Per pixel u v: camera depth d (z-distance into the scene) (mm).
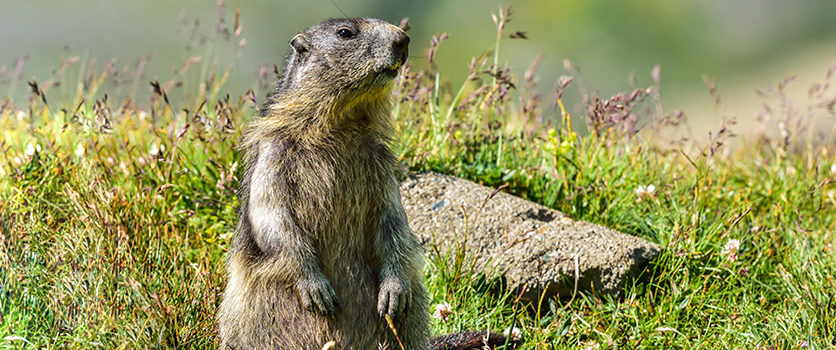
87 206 9805
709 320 9766
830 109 14430
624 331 9594
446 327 9797
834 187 12836
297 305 8500
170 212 11148
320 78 8562
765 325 9711
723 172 13398
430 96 12625
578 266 10234
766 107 14727
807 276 10398
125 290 9102
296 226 8414
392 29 8664
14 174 10469
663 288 10258
